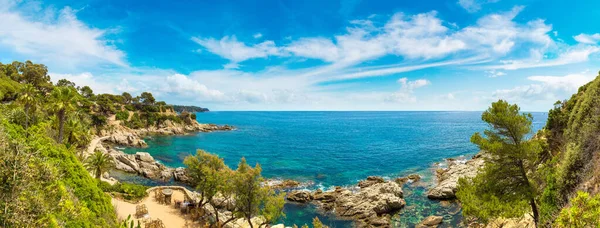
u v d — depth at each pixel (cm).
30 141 2250
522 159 2280
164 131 13475
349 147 10069
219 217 3575
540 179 2522
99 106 12412
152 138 12206
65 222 1702
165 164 7494
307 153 8962
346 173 6406
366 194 4291
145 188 4441
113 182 4969
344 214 3966
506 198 2297
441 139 11975
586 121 2717
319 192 4806
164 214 3481
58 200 1753
